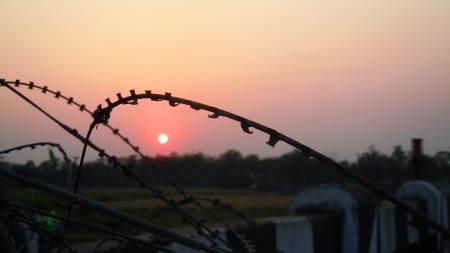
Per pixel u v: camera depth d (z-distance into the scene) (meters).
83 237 5.98
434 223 2.08
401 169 22.39
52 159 4.21
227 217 11.52
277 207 16.62
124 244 3.48
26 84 2.79
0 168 1.99
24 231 2.58
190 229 4.30
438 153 19.50
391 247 7.17
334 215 6.20
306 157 1.86
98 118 2.12
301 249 5.42
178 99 1.93
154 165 3.59
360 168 22.77
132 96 2.03
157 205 12.90
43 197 6.24
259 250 4.69
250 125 1.87
